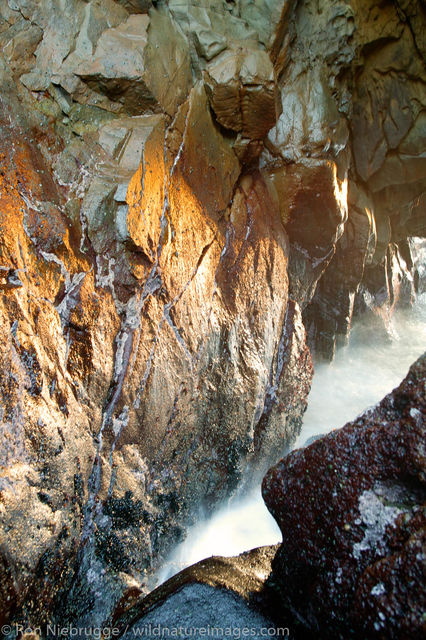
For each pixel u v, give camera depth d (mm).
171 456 4145
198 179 4445
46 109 3416
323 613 1780
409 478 1748
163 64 3967
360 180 7000
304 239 6148
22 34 3383
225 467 4801
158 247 3895
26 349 2838
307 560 1925
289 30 5266
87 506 3225
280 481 2072
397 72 6172
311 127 5512
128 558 3373
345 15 5512
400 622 1480
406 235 9281
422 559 1503
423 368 1831
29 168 3121
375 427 1857
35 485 2715
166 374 4008
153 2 4379
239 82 4355
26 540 2543
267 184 5598
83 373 3330
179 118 4145
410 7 5758
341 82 5887
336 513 1843
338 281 7855
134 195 3564
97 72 3617
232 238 4984
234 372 4867
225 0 4820
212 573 2258
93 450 3318
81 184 3459
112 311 3586
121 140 3676
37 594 2641
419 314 11039
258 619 1969
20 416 2711
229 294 4953
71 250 3287
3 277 2764
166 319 4059
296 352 6000
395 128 6523
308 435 7617
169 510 4031
